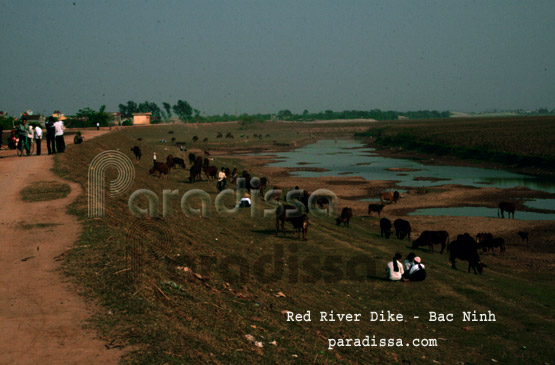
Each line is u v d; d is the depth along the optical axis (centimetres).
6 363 544
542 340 979
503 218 2677
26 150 2462
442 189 3841
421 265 1381
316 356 736
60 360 557
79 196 1554
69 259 935
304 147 9962
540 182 4341
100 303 739
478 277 1473
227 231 1744
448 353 890
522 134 8106
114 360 564
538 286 1408
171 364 567
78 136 3609
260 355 675
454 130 10725
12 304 720
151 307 748
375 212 2897
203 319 764
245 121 19875
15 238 1078
